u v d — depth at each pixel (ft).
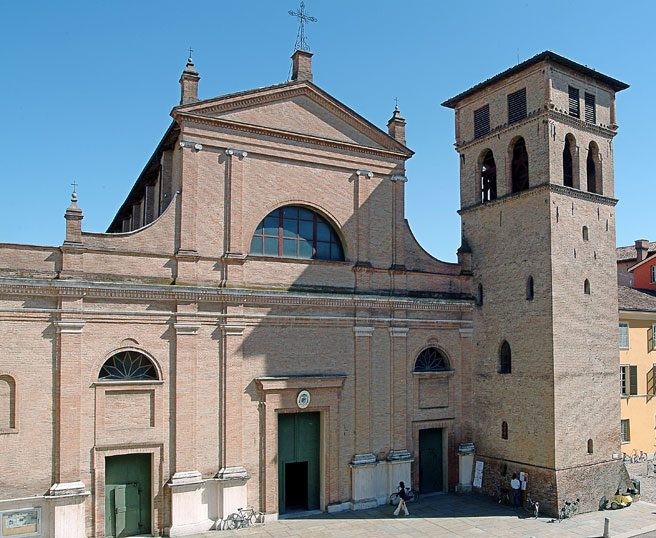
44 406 69.82
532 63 90.89
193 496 76.28
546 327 87.10
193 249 79.61
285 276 85.51
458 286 99.09
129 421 74.33
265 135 85.51
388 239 94.07
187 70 81.71
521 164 96.37
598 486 88.28
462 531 77.71
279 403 82.64
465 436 96.99
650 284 151.94
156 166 97.30
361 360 89.25
